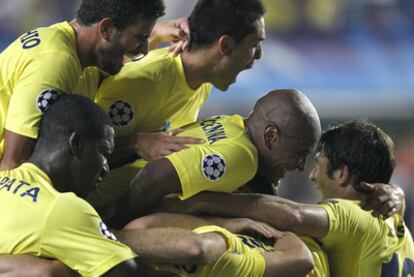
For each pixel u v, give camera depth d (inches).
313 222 687.7
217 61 711.1
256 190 704.4
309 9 2137.1
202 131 684.7
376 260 742.5
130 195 659.4
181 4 2005.4
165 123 738.8
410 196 2059.5
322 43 2138.3
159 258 624.7
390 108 2124.8
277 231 674.8
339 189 749.3
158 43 783.1
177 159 650.2
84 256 610.2
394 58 2132.1
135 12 666.8
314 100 2113.7
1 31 2114.9
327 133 759.1
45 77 646.5
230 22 698.8
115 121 709.9
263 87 2087.8
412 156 2129.7
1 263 610.2
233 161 656.4
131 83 710.5
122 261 612.4
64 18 2108.8
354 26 2144.4
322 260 703.7
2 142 673.0
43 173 634.2
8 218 620.1
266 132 670.5
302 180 2052.2
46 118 637.3
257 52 727.1
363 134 747.4
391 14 2143.2
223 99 2060.8
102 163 642.2
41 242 612.4
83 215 616.7
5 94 668.7
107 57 678.5
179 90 727.1
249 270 642.2
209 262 625.6
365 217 730.2
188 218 657.6
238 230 665.0
